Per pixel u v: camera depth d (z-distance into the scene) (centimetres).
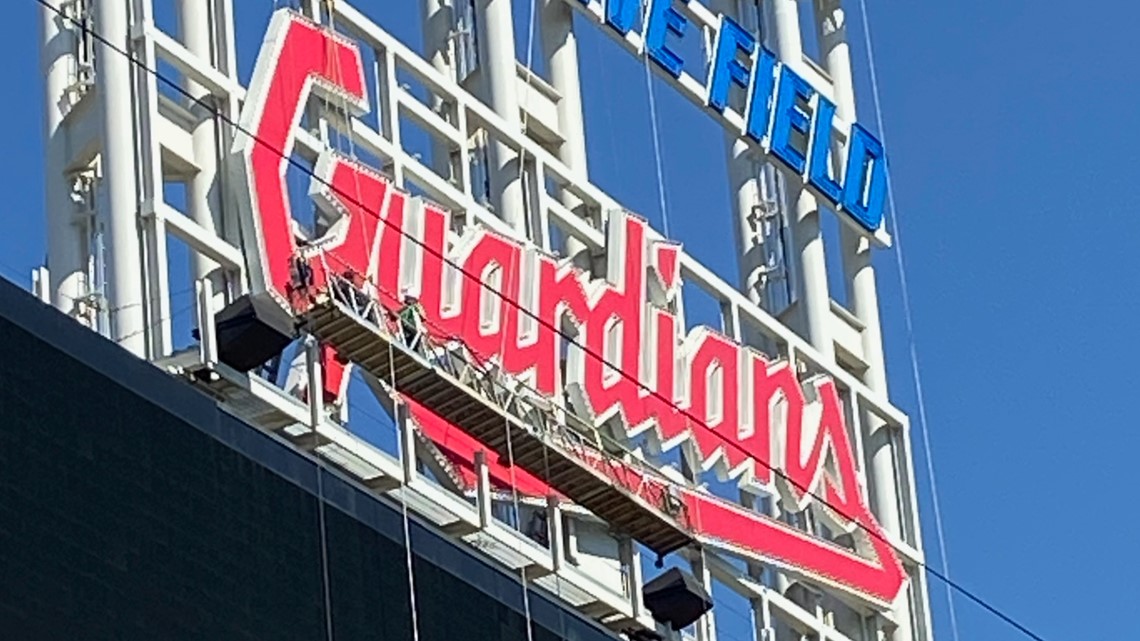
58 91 5412
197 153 5422
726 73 6562
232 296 5253
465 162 5881
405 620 4947
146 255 5150
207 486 4681
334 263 5344
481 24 6200
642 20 6419
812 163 6706
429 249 5544
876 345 6825
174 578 4569
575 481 5553
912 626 6600
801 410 6378
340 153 5450
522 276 5762
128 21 5306
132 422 4609
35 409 4478
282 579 4744
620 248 6053
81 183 5381
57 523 4431
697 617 5700
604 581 5809
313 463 4881
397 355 5241
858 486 6494
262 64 5359
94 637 4416
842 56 6956
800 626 6241
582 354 5862
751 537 6075
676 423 6034
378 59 5759
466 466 5481
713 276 6338
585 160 6347
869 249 6894
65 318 4588
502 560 5472
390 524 4984
